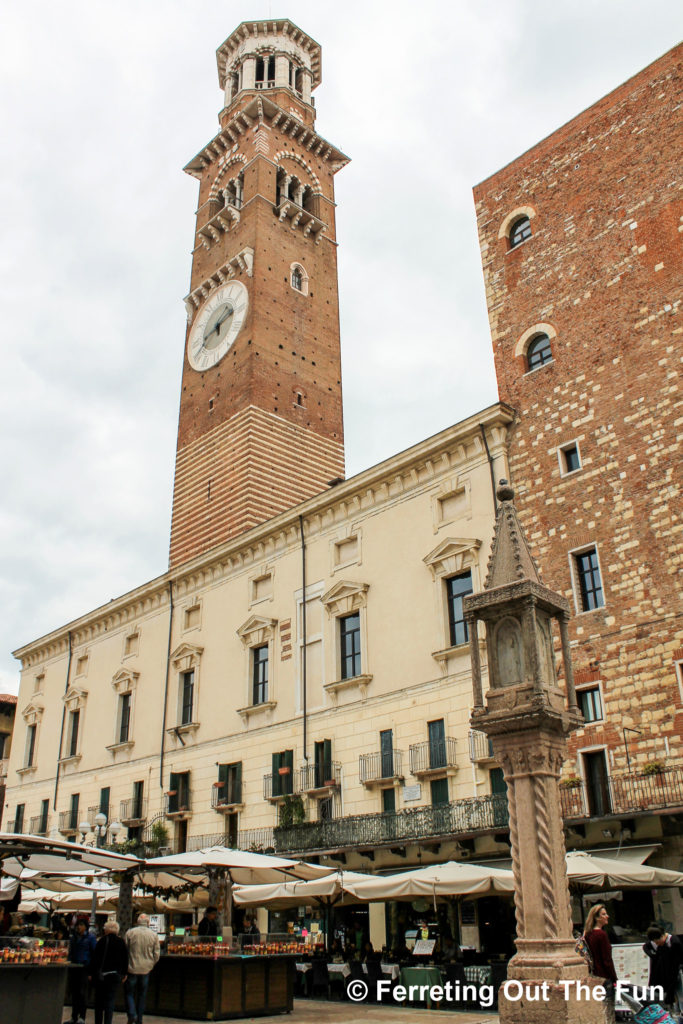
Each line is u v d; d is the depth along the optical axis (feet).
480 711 47.09
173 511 186.91
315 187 221.25
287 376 185.98
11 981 55.57
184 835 142.31
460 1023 64.13
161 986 74.95
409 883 78.69
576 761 95.09
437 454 120.47
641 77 119.14
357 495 130.52
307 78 238.68
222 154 226.99
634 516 99.71
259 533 144.25
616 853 87.51
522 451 113.39
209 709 144.97
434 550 115.44
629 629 95.66
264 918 121.08
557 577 104.17
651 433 101.60
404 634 116.98
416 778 109.09
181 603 160.15
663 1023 50.65
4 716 234.38
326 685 124.47
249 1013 71.51
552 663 49.11
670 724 89.20
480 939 94.84
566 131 126.93
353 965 86.48
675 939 53.42
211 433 183.93
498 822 94.79
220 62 247.09
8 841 66.03
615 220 116.06
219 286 203.41
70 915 125.08
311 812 120.16
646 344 106.22
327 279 209.77
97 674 176.96
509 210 130.82
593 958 48.37
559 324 117.19
